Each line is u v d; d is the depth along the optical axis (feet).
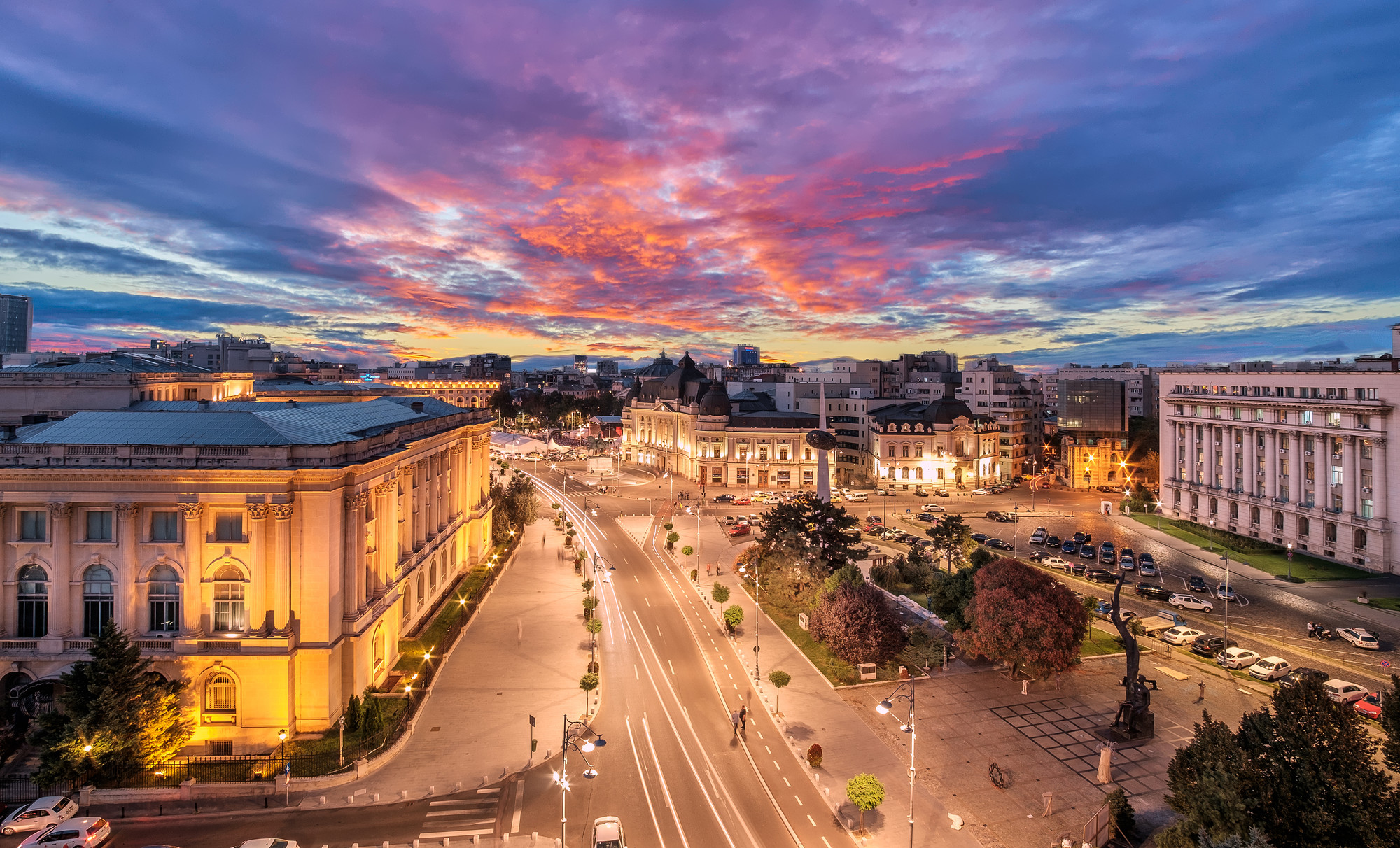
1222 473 433.48
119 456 184.24
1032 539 420.36
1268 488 400.67
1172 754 185.98
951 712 209.97
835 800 164.35
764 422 647.15
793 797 167.63
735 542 428.97
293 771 173.06
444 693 220.02
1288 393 391.24
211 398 309.22
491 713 207.00
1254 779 131.54
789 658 251.60
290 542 188.96
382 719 193.67
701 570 365.81
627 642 264.72
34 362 319.68
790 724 201.67
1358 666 238.27
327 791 167.53
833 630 240.94
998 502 548.72
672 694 221.46
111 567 186.09
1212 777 131.23
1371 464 343.46
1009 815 159.74
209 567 186.39
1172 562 372.58
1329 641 261.24
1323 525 365.20
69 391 253.24
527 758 183.11
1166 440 483.51
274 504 185.06
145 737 170.40
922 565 333.83
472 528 353.72
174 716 177.99
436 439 292.61
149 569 187.01
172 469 181.68
